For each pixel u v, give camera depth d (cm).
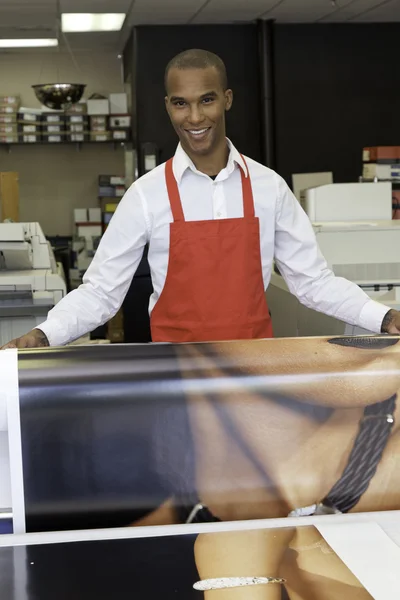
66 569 93
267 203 192
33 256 446
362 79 869
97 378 109
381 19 844
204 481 111
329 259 334
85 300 179
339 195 414
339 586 88
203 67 174
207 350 113
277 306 315
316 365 113
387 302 227
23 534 101
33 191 995
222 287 191
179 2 725
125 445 109
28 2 693
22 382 107
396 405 113
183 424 110
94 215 927
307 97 864
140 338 434
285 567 93
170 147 854
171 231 188
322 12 796
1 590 88
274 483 111
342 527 103
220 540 99
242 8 765
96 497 109
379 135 878
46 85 748
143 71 841
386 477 113
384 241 335
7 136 898
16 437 107
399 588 88
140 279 427
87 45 943
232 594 87
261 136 859
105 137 902
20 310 385
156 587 89
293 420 112
